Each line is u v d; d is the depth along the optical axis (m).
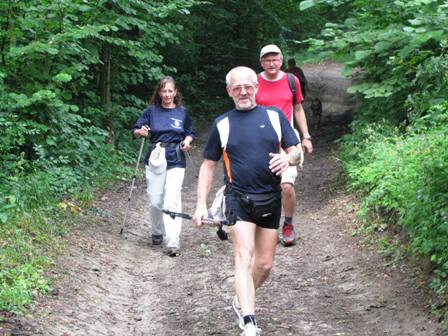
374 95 9.38
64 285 5.76
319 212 9.10
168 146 7.79
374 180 8.24
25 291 5.14
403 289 5.76
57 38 9.08
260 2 23.14
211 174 4.93
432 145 7.38
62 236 7.21
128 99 14.61
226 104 22.88
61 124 9.88
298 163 4.81
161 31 13.22
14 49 8.74
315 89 27.20
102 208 9.26
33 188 7.93
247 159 4.77
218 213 4.80
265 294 6.05
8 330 4.56
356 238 7.46
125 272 6.75
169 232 7.52
